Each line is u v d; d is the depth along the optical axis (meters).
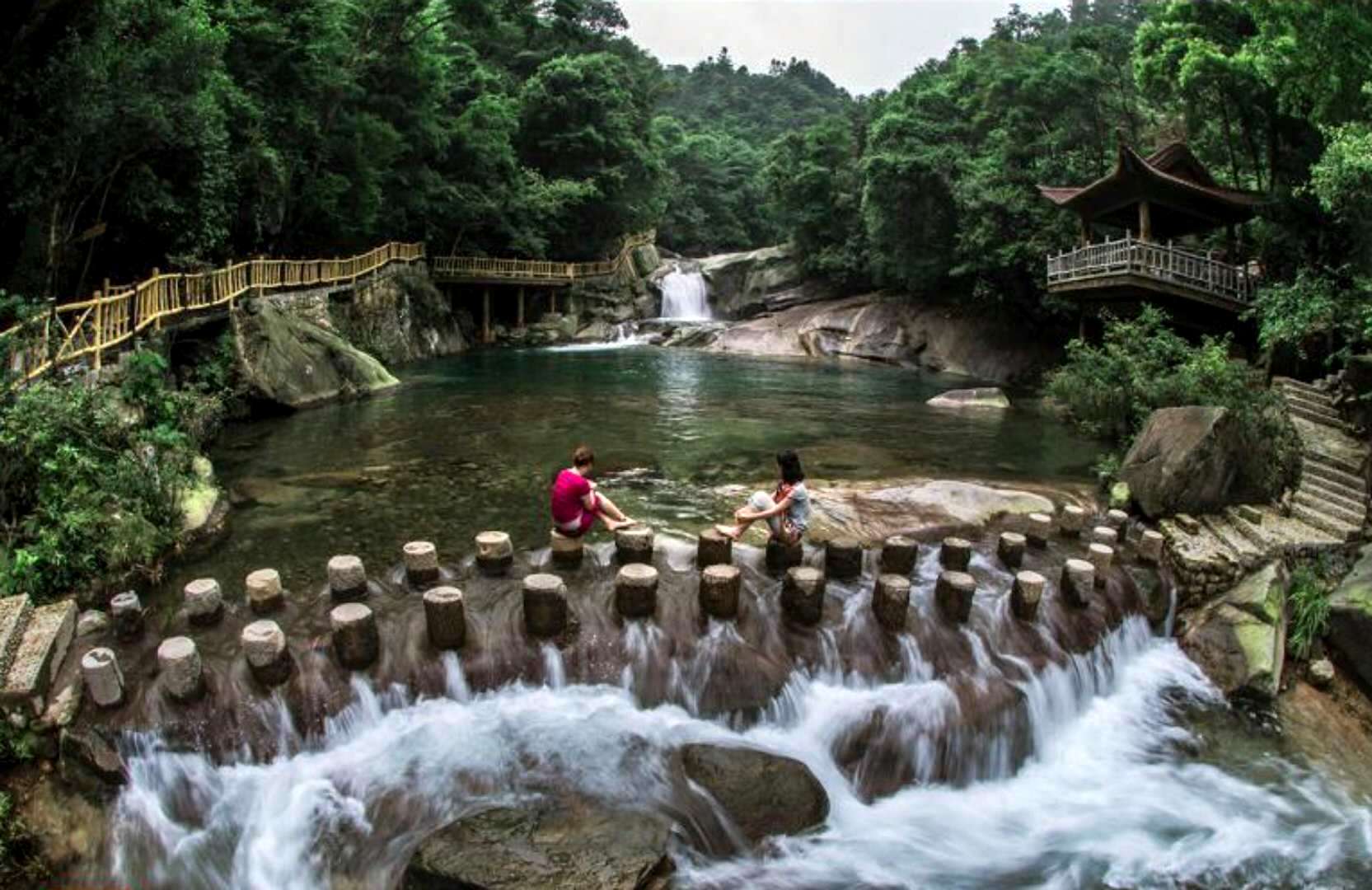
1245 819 6.76
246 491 11.21
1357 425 12.87
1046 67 27.53
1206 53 17.80
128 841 5.71
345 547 9.17
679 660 7.24
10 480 7.79
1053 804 6.91
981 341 28.72
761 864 5.94
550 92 40.56
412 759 6.34
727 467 13.14
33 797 5.73
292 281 21.70
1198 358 14.09
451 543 9.30
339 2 24.56
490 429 15.84
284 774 6.16
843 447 14.94
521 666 7.05
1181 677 8.35
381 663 6.84
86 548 7.76
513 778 6.24
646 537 8.20
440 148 32.34
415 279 30.58
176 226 16.33
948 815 6.71
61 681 6.32
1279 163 18.69
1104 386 15.43
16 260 13.56
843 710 7.13
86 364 11.11
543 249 39.28
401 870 5.54
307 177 24.02
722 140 78.50
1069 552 9.76
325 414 17.12
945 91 33.19
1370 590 8.41
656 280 44.09
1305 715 7.91
